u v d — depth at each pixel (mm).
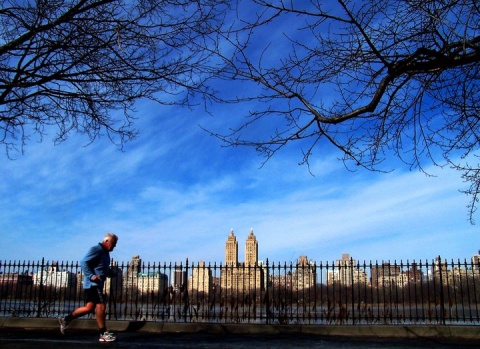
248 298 14633
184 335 11930
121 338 11141
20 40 9953
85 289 10508
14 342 9891
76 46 10250
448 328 11906
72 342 10109
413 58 7480
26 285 15148
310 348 9859
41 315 14883
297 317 13578
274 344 10406
